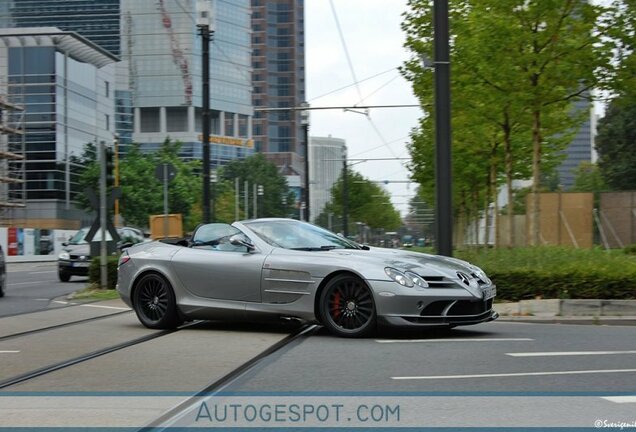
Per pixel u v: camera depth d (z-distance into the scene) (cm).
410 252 972
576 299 1144
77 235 2459
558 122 2222
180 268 971
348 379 630
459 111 2128
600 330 960
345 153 5025
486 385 601
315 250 934
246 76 11306
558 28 1822
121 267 1030
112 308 1311
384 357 735
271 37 16588
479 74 1945
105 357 767
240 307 927
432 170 3594
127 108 10588
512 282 1200
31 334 964
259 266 916
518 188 4694
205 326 1025
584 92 1939
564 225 3180
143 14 10694
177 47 10600
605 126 5412
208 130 2002
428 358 727
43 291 1869
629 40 1788
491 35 1855
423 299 825
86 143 7862
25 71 7119
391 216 9300
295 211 10656
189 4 10619
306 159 3512
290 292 895
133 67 10662
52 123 7125
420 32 2244
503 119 2261
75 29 10831
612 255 1406
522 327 1000
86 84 7862
